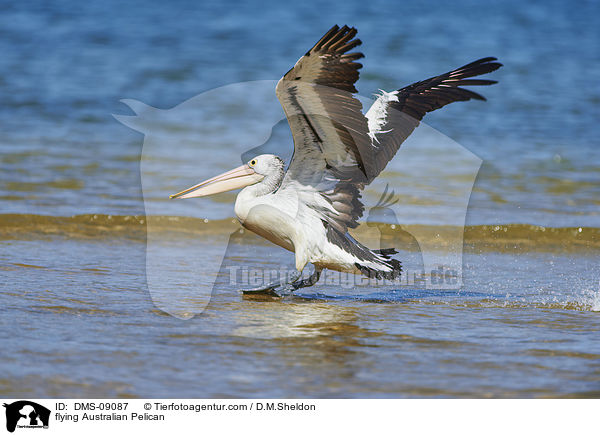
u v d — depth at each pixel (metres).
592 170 19.16
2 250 11.63
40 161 18.30
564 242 13.99
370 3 41.44
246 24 36.09
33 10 37.50
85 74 27.97
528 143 21.62
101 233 13.12
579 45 34.66
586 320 9.01
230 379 6.77
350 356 7.44
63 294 9.35
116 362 7.06
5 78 27.11
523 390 6.65
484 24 38.00
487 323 8.79
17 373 6.69
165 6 39.28
